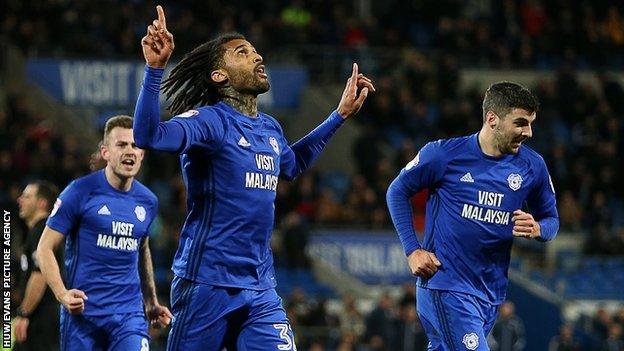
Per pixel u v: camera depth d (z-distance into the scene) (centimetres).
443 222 2486
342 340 5750
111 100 8181
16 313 3256
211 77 2259
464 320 2444
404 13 9675
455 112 8412
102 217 2788
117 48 8362
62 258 3012
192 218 2242
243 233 2212
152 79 2038
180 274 2236
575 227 8006
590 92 9081
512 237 2483
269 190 2247
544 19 9881
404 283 7419
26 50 8256
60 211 2761
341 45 9225
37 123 7719
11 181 6888
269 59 8856
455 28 9450
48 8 8350
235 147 2200
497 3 10006
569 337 6388
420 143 8462
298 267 6981
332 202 7631
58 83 8106
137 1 8688
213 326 2220
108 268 2797
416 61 9000
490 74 9394
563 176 8269
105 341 2822
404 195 2522
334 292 7006
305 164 2494
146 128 2047
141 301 2870
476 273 2475
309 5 9406
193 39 8088
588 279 7544
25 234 3188
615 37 10000
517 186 2473
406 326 5803
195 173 2216
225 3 9000
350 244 7406
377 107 8662
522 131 2433
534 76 9462
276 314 2255
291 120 8869
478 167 2470
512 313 6194
